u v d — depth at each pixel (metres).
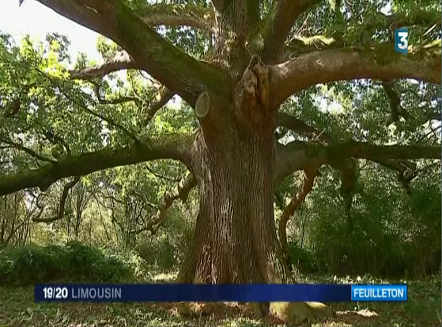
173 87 8.80
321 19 12.16
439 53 6.61
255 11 10.31
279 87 8.44
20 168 15.10
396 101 12.88
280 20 9.57
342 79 7.72
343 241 16.62
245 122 8.96
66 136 11.85
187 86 8.67
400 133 14.26
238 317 8.17
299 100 14.17
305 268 17.09
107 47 13.05
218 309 8.45
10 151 15.23
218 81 9.09
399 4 8.49
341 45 9.74
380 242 16.16
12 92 9.97
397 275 15.82
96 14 7.60
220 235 8.90
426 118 13.41
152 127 14.29
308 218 18.14
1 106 10.36
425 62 6.71
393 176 16.39
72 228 23.59
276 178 10.03
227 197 8.91
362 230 16.38
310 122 13.62
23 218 21.61
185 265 9.30
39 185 10.29
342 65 7.41
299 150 10.58
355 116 14.70
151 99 13.08
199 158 9.51
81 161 10.31
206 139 9.02
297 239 19.23
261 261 8.76
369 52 7.19
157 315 8.40
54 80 9.67
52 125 11.50
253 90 8.50
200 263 9.08
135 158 10.23
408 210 15.76
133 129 11.04
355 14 10.42
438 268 15.44
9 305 9.38
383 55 7.07
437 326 7.86
